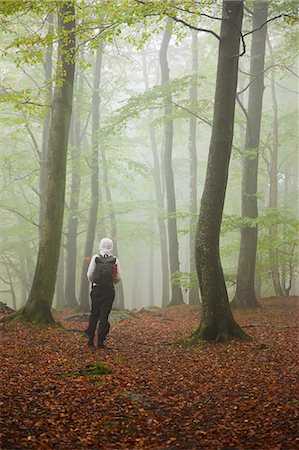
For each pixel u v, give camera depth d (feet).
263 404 17.51
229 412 17.08
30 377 20.75
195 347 29.43
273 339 31.60
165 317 50.88
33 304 35.70
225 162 31.14
